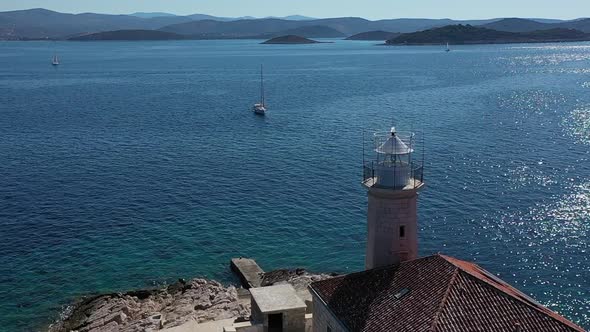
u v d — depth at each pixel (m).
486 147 100.06
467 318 25.41
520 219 67.06
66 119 134.38
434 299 26.66
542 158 91.88
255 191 78.69
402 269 30.17
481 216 68.31
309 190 78.75
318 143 106.38
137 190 79.19
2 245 60.53
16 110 147.88
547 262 56.75
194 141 110.75
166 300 49.47
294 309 37.12
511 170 85.56
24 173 86.88
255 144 107.06
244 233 64.62
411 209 33.53
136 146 106.31
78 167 90.81
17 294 50.97
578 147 98.69
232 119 134.75
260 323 37.78
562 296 50.59
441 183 80.06
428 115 134.38
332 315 29.92
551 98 160.88
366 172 34.72
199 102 165.38
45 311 48.31
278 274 53.38
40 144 107.19
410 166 33.81
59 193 77.44
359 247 61.22
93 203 73.62
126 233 64.25
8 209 70.94
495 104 151.12
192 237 63.41
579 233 62.84
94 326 44.81
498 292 26.59
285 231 65.31
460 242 61.75
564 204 71.12
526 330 25.03
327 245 61.81
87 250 59.78
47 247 60.31
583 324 46.31
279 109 149.50
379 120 128.50
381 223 33.59
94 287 52.31
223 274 55.44
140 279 54.03
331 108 148.75
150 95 183.00
